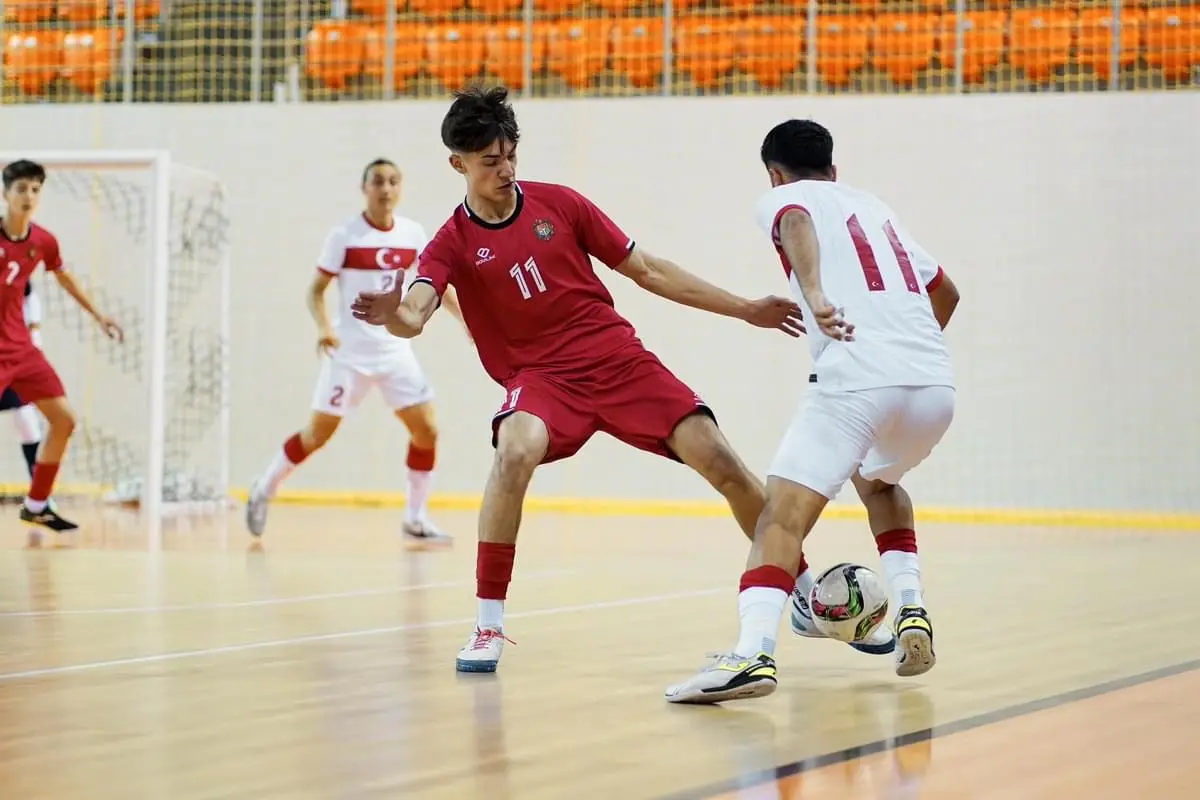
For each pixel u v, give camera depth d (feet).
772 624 21.31
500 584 24.71
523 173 75.56
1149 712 20.31
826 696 21.93
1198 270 69.36
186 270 75.36
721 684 20.83
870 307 22.20
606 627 30.09
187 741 18.43
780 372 72.49
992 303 71.15
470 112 24.40
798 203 22.67
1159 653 26.30
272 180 76.95
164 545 50.01
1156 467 69.46
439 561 44.98
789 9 75.61
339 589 37.19
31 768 16.83
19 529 55.42
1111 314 70.08
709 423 25.04
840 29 75.15
